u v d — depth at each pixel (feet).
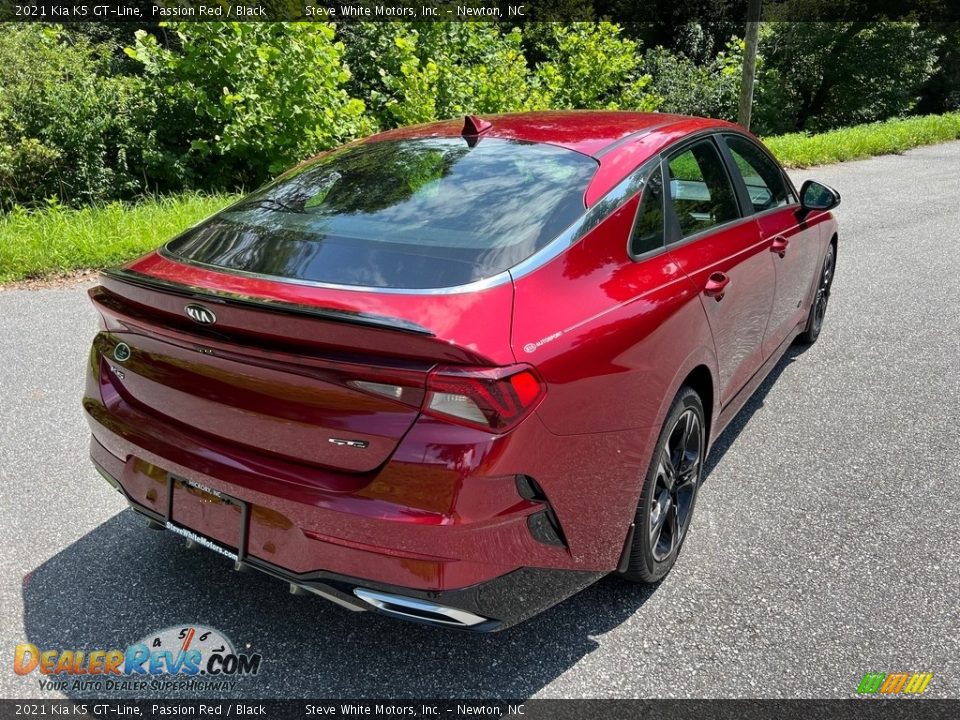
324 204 8.32
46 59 45.29
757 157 12.10
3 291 20.07
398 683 7.36
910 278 22.25
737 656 7.72
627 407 7.34
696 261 8.98
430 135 9.78
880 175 43.32
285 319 5.96
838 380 14.98
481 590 6.31
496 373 5.89
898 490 10.96
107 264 22.43
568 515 6.84
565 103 56.13
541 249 7.18
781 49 108.99
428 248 7.13
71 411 13.05
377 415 6.04
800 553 9.46
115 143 43.14
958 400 14.02
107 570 8.91
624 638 7.97
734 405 11.12
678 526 9.09
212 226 8.55
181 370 7.06
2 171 39.96
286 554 6.60
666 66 100.94
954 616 8.32
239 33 36.50
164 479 7.39
